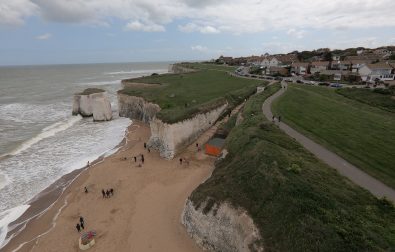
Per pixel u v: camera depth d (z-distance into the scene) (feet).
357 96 177.68
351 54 411.13
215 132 144.56
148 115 186.70
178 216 82.89
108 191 97.30
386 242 49.80
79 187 104.01
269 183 66.08
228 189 70.85
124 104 214.48
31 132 172.24
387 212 59.00
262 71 319.68
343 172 76.07
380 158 84.23
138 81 269.64
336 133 104.73
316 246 50.52
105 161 125.90
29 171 117.39
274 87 192.65
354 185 68.64
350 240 49.73
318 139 98.17
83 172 115.96
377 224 54.70
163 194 96.12
